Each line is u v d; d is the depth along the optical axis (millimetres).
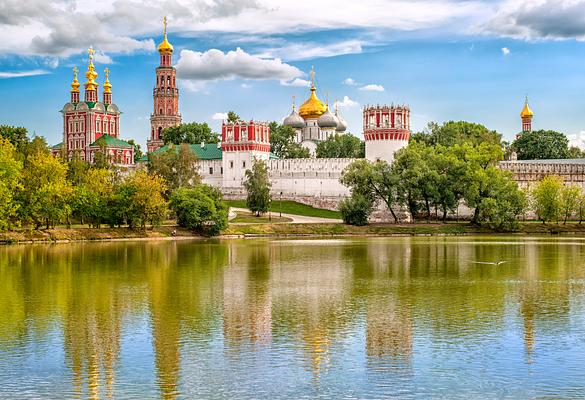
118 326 55438
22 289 73812
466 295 70062
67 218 151250
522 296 69312
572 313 60594
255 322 56875
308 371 43812
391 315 59719
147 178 155375
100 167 195625
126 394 39938
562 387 41031
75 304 64875
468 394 39969
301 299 67625
